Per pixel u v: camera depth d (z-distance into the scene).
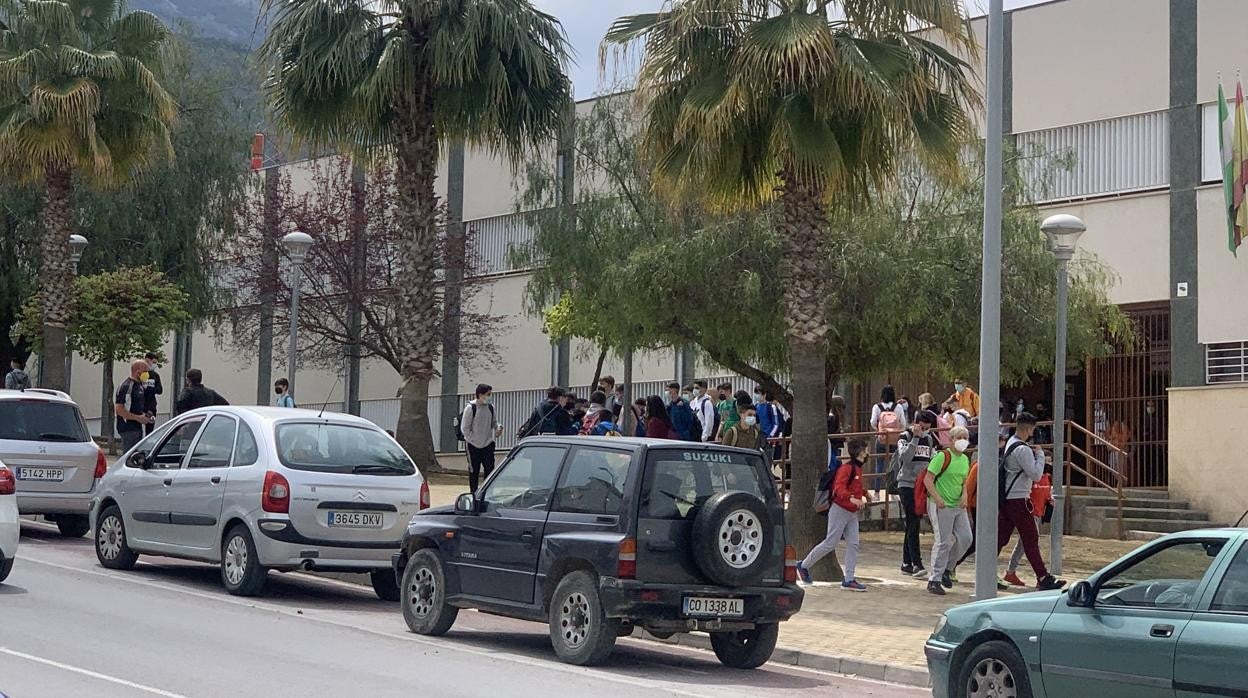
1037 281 23.81
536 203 28.22
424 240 23.42
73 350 33.53
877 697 11.02
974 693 9.49
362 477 14.66
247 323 39.00
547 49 23.25
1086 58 28.83
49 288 27.84
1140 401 28.41
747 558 11.63
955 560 17.30
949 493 16.81
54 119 25.91
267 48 22.69
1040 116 29.41
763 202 18.72
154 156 29.30
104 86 26.80
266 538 14.23
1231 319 26.67
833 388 26.06
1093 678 8.72
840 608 15.45
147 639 11.52
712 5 16.77
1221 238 26.86
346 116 23.16
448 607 12.78
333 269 34.72
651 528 11.44
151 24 27.83
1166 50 27.75
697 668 12.18
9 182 28.98
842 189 17.47
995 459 13.27
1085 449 29.27
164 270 39.12
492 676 10.77
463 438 23.66
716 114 16.23
